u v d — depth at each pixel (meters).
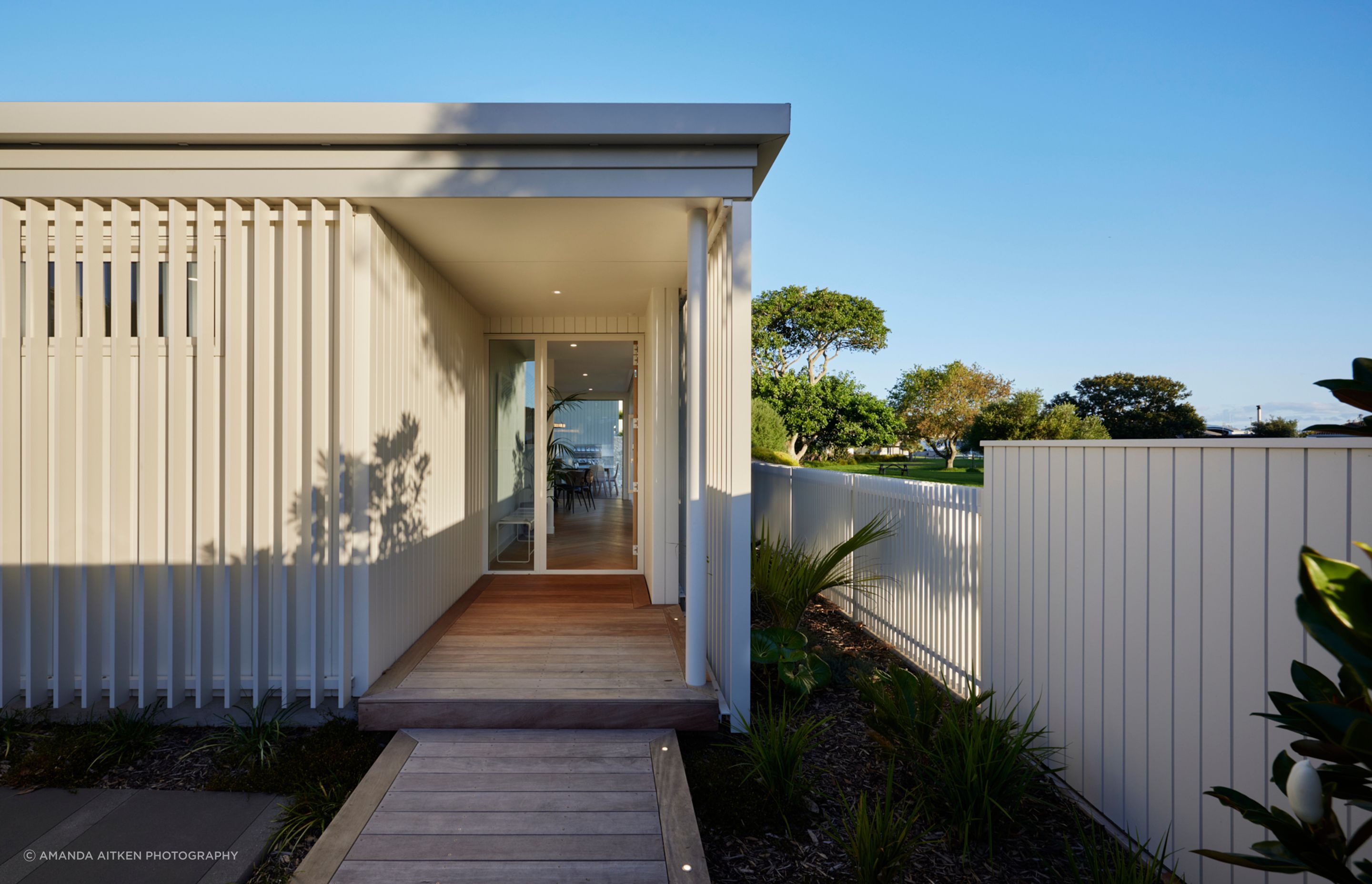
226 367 3.63
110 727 3.54
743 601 3.76
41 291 3.66
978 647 4.07
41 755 3.30
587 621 5.21
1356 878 1.19
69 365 3.69
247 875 2.56
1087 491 2.95
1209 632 2.28
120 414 3.64
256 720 3.58
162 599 3.71
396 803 2.87
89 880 2.49
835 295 35.75
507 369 7.41
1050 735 3.21
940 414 33.12
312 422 3.73
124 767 3.32
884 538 5.49
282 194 3.61
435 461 5.12
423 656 4.30
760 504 9.56
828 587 5.18
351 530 3.71
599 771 3.14
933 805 2.88
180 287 3.64
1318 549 1.91
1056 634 3.17
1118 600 2.74
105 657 3.71
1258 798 2.09
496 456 7.11
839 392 29.28
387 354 4.02
